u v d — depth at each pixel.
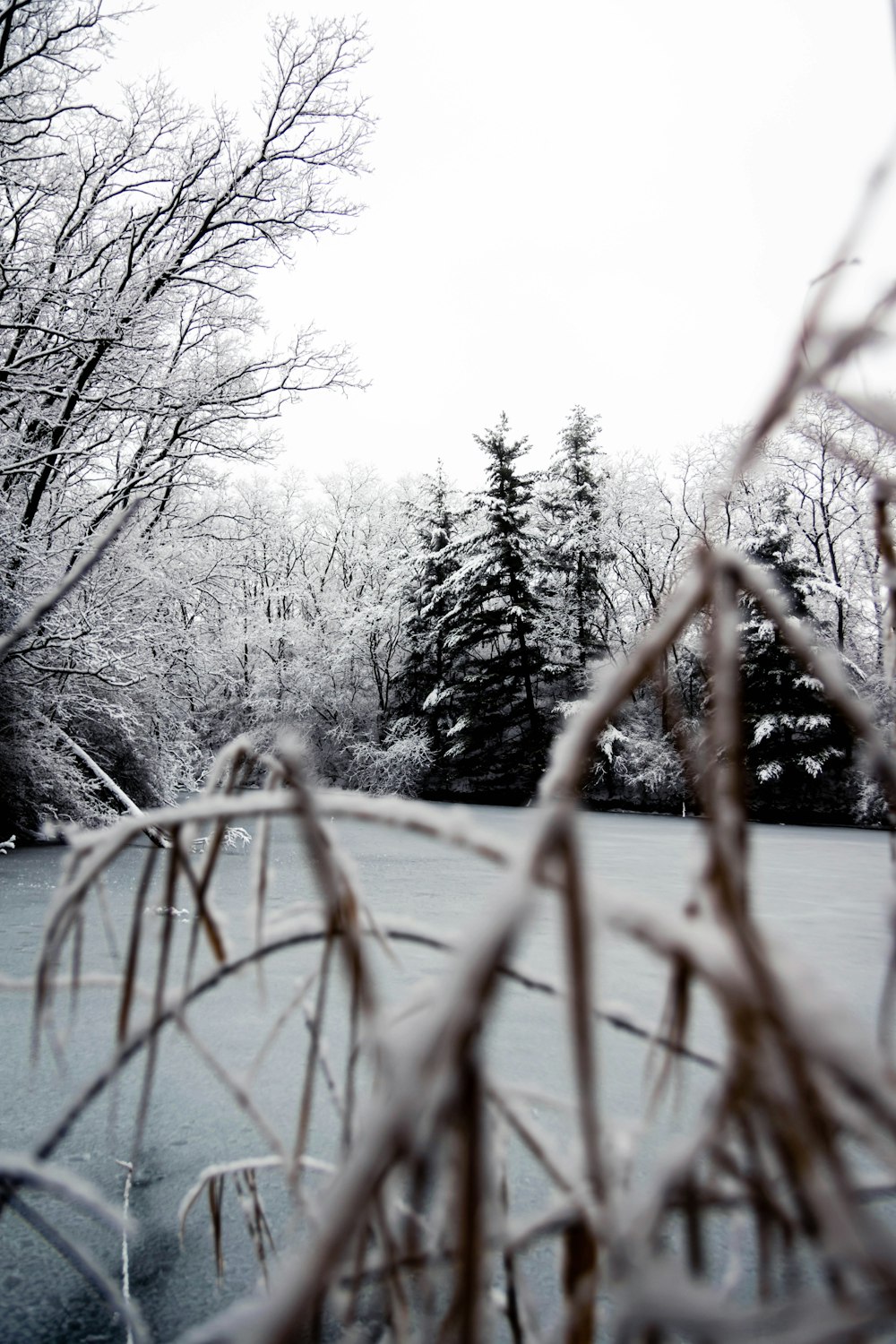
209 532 13.57
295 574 35.88
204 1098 2.46
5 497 9.84
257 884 0.71
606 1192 0.37
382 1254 0.59
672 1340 0.85
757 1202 0.48
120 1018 0.67
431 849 10.52
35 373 10.36
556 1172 0.56
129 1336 1.39
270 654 31.44
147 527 12.09
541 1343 0.67
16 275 10.40
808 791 20.31
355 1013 0.59
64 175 11.40
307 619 34.97
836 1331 0.32
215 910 0.70
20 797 9.65
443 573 31.73
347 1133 0.62
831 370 0.44
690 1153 0.44
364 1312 0.76
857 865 9.74
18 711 9.80
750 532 21.50
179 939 4.30
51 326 10.80
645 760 23.47
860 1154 1.70
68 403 11.02
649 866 9.21
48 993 0.68
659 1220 0.42
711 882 0.42
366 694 33.59
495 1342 1.24
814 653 0.47
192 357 13.52
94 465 11.78
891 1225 1.60
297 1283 0.28
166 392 11.59
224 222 12.68
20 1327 1.41
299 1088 2.54
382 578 35.69
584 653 27.64
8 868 7.59
